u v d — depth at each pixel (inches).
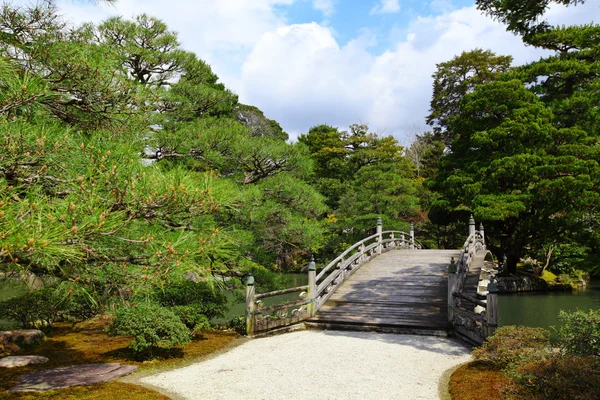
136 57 456.4
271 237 445.1
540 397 190.5
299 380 252.8
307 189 438.9
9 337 324.2
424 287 508.7
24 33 204.4
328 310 448.1
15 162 144.7
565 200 696.4
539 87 826.2
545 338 250.1
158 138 360.5
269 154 430.0
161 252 156.0
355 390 235.8
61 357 297.1
